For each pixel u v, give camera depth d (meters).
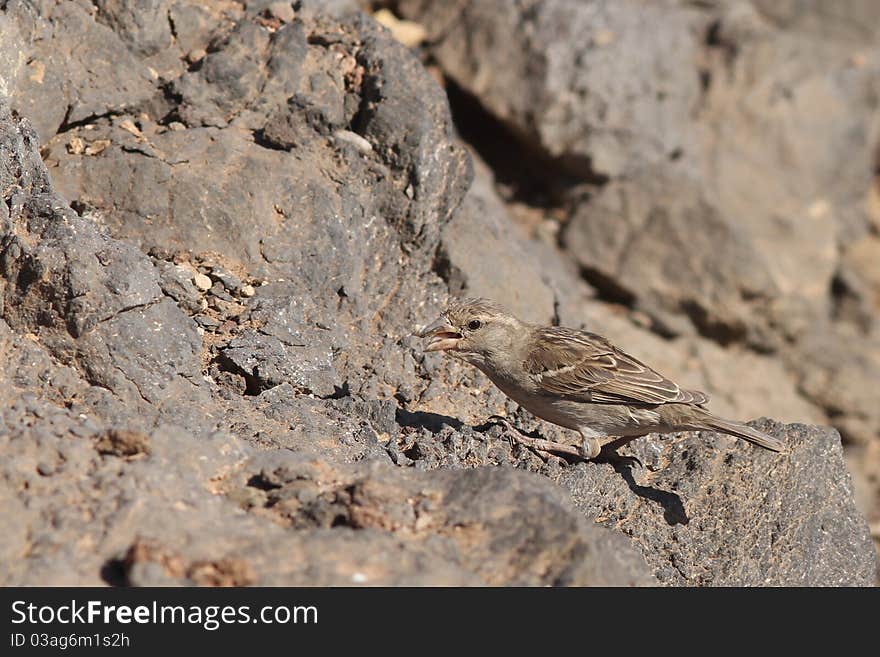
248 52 13.09
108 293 9.99
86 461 8.30
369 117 13.02
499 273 13.93
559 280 18.45
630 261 20.64
